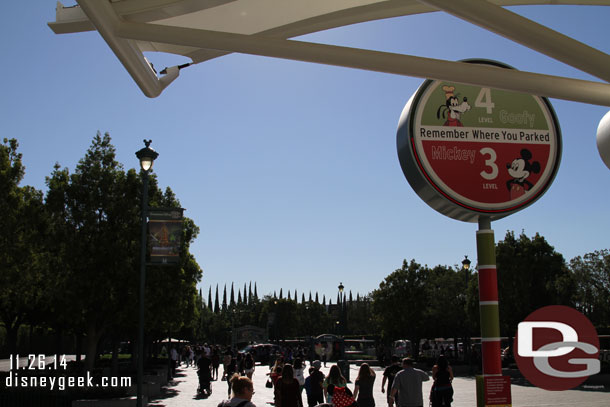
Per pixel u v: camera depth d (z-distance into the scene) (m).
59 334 34.84
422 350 59.81
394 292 52.12
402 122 10.73
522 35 4.49
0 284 19.17
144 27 5.09
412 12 6.84
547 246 40.88
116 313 23.83
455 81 5.25
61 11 5.71
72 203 23.34
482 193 10.59
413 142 10.48
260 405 20.75
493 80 5.21
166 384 31.78
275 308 108.94
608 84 5.33
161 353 73.75
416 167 10.39
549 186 10.80
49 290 23.67
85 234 23.22
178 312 31.25
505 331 43.06
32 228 21.00
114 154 24.45
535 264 40.12
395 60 5.15
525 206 10.70
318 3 6.44
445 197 10.41
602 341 40.59
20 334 65.25
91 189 23.58
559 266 40.38
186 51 6.61
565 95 5.28
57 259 23.16
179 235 16.64
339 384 11.37
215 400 22.86
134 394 20.08
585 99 5.33
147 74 6.08
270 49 5.08
